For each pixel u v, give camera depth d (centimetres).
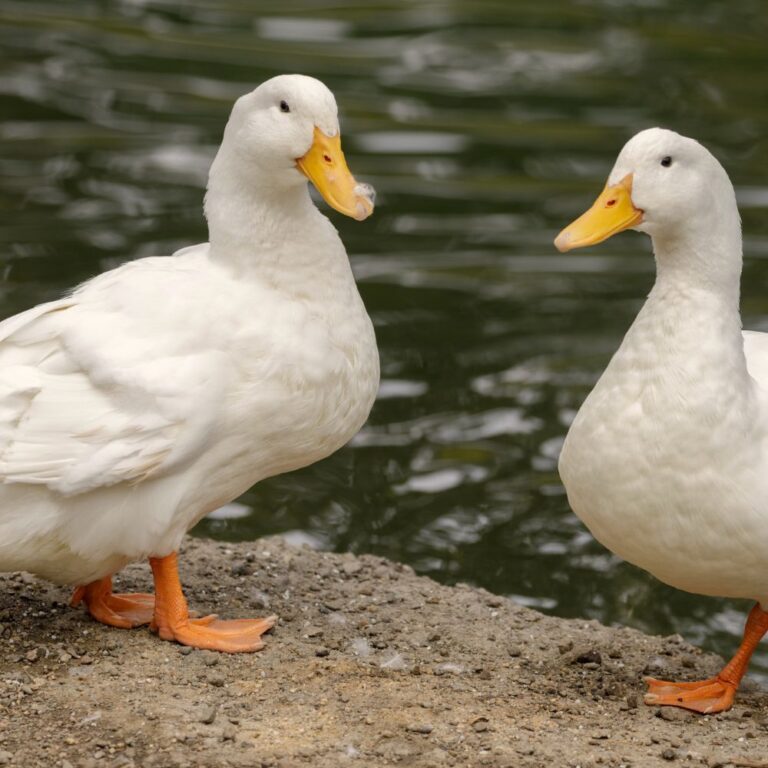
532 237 2222
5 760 807
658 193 911
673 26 3061
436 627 1070
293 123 952
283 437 963
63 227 2172
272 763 806
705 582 938
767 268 2127
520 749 836
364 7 3134
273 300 959
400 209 2295
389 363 1839
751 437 902
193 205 2275
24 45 2867
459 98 2675
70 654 945
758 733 901
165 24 3025
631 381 920
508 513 1512
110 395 915
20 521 920
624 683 990
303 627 1037
